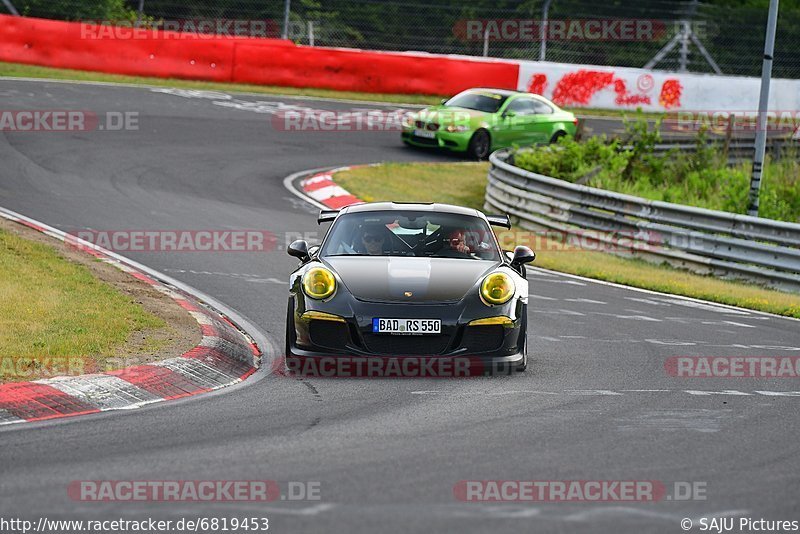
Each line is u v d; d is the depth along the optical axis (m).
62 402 24.22
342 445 21.28
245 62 105.44
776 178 89.38
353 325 28.64
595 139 82.56
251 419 23.64
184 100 93.75
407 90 110.31
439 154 90.25
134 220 55.53
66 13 117.06
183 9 133.25
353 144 88.38
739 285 55.62
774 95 123.19
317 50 107.62
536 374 30.14
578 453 21.17
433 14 137.62
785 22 135.62
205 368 28.86
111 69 100.56
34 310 33.03
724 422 24.72
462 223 33.44
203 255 49.22
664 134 94.88
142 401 25.34
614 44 133.25
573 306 44.00
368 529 15.92
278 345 34.12
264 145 82.50
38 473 18.69
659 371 31.48
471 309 28.92
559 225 66.38
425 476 19.05
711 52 133.88
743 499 18.25
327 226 59.44
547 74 114.88
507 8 134.88
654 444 22.20
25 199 57.44
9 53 97.81
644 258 61.41
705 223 59.28
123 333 31.27
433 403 25.78
